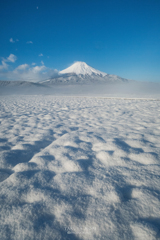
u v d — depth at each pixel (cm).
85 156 166
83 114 463
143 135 232
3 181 125
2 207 96
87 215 88
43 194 106
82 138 225
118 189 108
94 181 120
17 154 179
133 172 131
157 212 89
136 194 104
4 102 958
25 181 123
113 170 136
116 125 309
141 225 80
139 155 161
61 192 109
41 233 78
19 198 104
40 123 351
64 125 328
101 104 759
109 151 174
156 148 179
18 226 83
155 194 102
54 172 139
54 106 701
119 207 93
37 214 90
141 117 388
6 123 354
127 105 685
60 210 93
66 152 176
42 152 180
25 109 606
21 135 260
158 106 616
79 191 109
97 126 308
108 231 79
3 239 75
